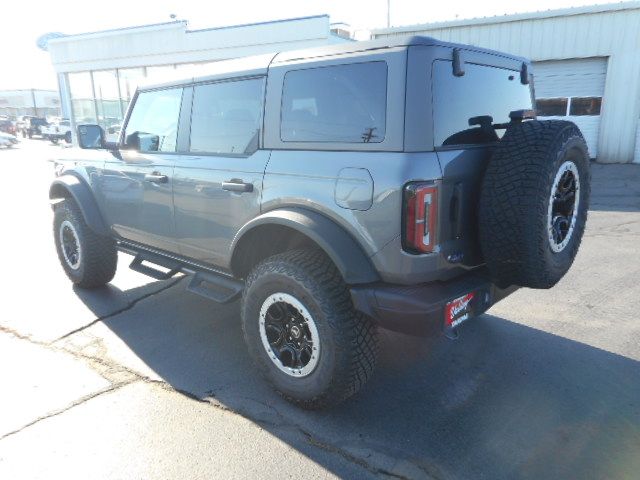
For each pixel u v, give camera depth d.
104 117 23.14
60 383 3.29
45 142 34.97
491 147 2.85
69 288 5.11
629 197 10.26
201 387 3.25
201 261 3.78
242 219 3.22
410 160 2.42
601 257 6.08
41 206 9.74
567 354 3.65
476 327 4.12
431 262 2.52
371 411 2.98
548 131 2.59
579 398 3.10
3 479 2.43
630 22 14.55
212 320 4.32
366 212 2.54
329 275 2.73
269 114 3.06
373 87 2.57
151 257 4.26
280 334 2.98
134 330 4.11
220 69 3.45
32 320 4.30
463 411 2.97
